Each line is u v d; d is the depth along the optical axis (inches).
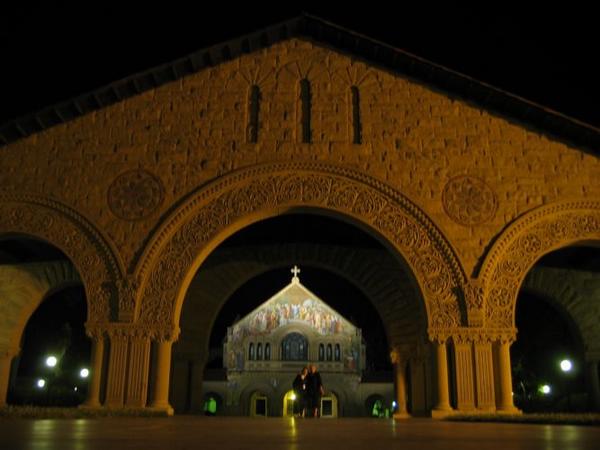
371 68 776.3
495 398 668.7
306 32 786.8
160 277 696.4
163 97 765.3
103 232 709.3
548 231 713.6
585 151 743.7
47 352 1408.7
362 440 238.1
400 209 716.0
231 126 752.3
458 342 676.1
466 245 703.7
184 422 454.6
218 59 776.3
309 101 762.8
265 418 630.5
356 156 736.3
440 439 251.1
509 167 735.1
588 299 912.3
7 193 721.6
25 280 887.1
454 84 758.5
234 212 715.4
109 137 747.4
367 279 906.1
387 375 1973.4
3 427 308.0
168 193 725.9
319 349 1969.7
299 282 2053.4
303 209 725.9
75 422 414.0
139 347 677.9
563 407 1112.2
